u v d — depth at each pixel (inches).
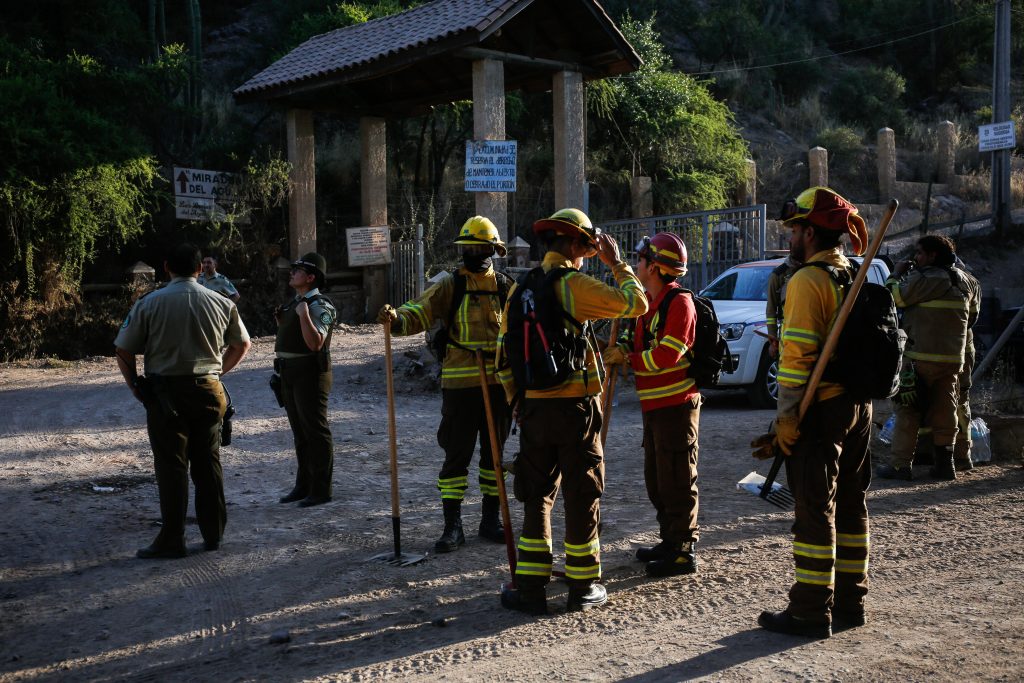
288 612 179.9
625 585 189.0
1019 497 252.2
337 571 204.1
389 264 781.3
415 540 227.0
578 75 639.8
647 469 201.3
